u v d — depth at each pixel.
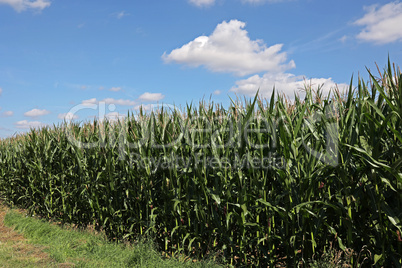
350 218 3.70
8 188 11.16
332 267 3.71
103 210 7.02
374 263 3.54
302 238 4.07
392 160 3.59
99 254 5.75
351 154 3.67
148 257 5.11
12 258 5.71
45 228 7.45
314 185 4.04
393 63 3.30
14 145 11.34
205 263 4.73
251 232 4.72
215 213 4.96
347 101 3.89
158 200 6.06
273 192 4.43
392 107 3.24
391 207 3.64
